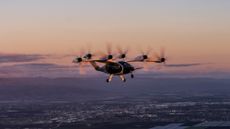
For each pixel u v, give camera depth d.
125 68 105.56
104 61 105.31
